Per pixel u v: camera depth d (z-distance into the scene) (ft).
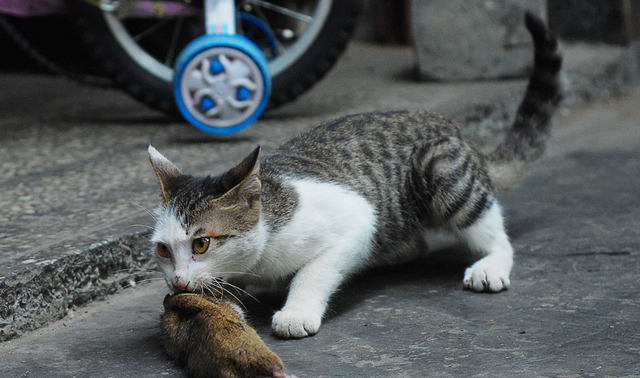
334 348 4.85
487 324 4.95
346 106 7.27
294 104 7.43
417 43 8.15
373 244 5.32
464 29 8.05
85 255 5.21
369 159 5.33
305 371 4.72
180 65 6.34
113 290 5.31
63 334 5.02
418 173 5.38
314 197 5.10
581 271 5.32
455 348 4.81
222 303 4.83
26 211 5.60
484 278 5.19
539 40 5.78
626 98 8.84
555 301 5.08
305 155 5.30
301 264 5.09
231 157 6.22
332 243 5.11
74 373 4.76
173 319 4.80
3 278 4.97
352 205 5.16
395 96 7.52
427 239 5.79
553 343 4.80
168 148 6.43
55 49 8.37
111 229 5.40
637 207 6.00
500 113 7.38
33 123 7.09
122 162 6.23
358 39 10.72
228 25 6.42
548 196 6.24
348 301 5.19
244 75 6.37
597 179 6.49
